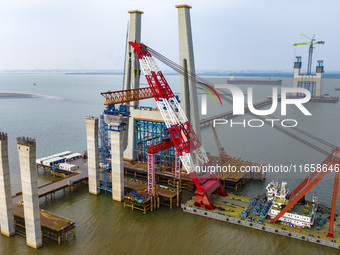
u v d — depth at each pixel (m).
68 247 76.12
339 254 72.88
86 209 95.88
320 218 85.19
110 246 76.81
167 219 90.06
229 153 159.88
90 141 104.12
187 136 103.25
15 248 74.88
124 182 110.31
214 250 75.31
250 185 116.00
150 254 73.94
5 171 75.94
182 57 111.19
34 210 73.38
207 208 92.75
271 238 79.75
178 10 109.00
